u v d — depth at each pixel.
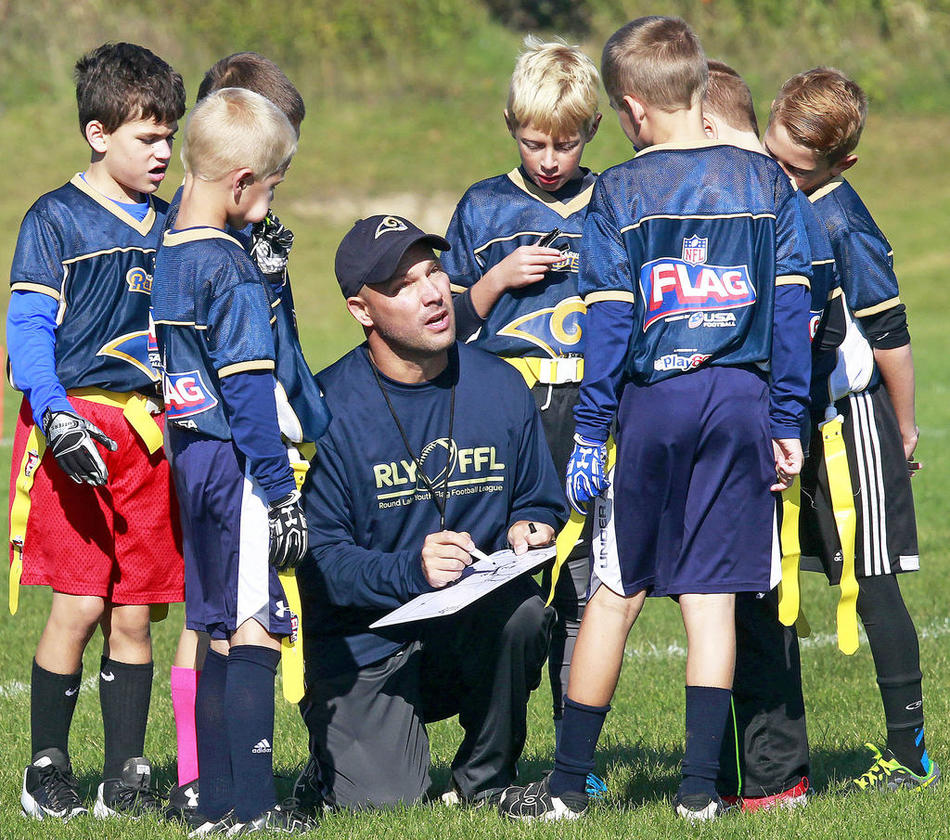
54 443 14.43
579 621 16.91
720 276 13.80
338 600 14.67
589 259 14.06
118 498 15.53
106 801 15.50
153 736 19.03
